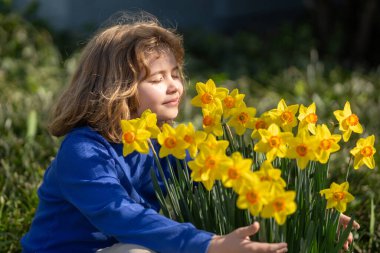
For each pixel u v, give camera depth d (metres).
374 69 9.23
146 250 2.61
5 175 4.38
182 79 3.11
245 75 7.88
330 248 2.58
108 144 2.80
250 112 2.60
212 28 11.18
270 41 9.84
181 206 2.69
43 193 2.96
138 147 2.44
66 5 9.57
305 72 7.89
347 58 9.67
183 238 2.40
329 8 9.84
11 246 3.69
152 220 2.49
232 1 11.34
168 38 2.96
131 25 3.01
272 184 2.21
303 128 2.49
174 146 2.39
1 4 8.17
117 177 2.76
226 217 2.55
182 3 10.78
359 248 3.65
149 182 2.94
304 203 2.56
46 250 2.88
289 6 11.88
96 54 2.93
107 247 2.81
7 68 7.02
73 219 2.84
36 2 8.95
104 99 2.83
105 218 2.56
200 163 2.28
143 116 2.50
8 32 7.68
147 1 10.35
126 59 2.85
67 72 7.15
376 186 4.14
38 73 7.09
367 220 3.86
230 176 2.23
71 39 8.79
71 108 2.92
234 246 2.29
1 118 5.34
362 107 6.09
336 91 6.84
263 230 2.39
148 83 2.85
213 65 8.55
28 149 4.70
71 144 2.76
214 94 2.66
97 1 9.88
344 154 4.48
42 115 5.40
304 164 2.37
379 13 9.80
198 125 5.38
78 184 2.66
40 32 8.48
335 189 2.52
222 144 2.31
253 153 2.66
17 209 3.92
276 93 6.98
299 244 2.54
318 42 9.77
